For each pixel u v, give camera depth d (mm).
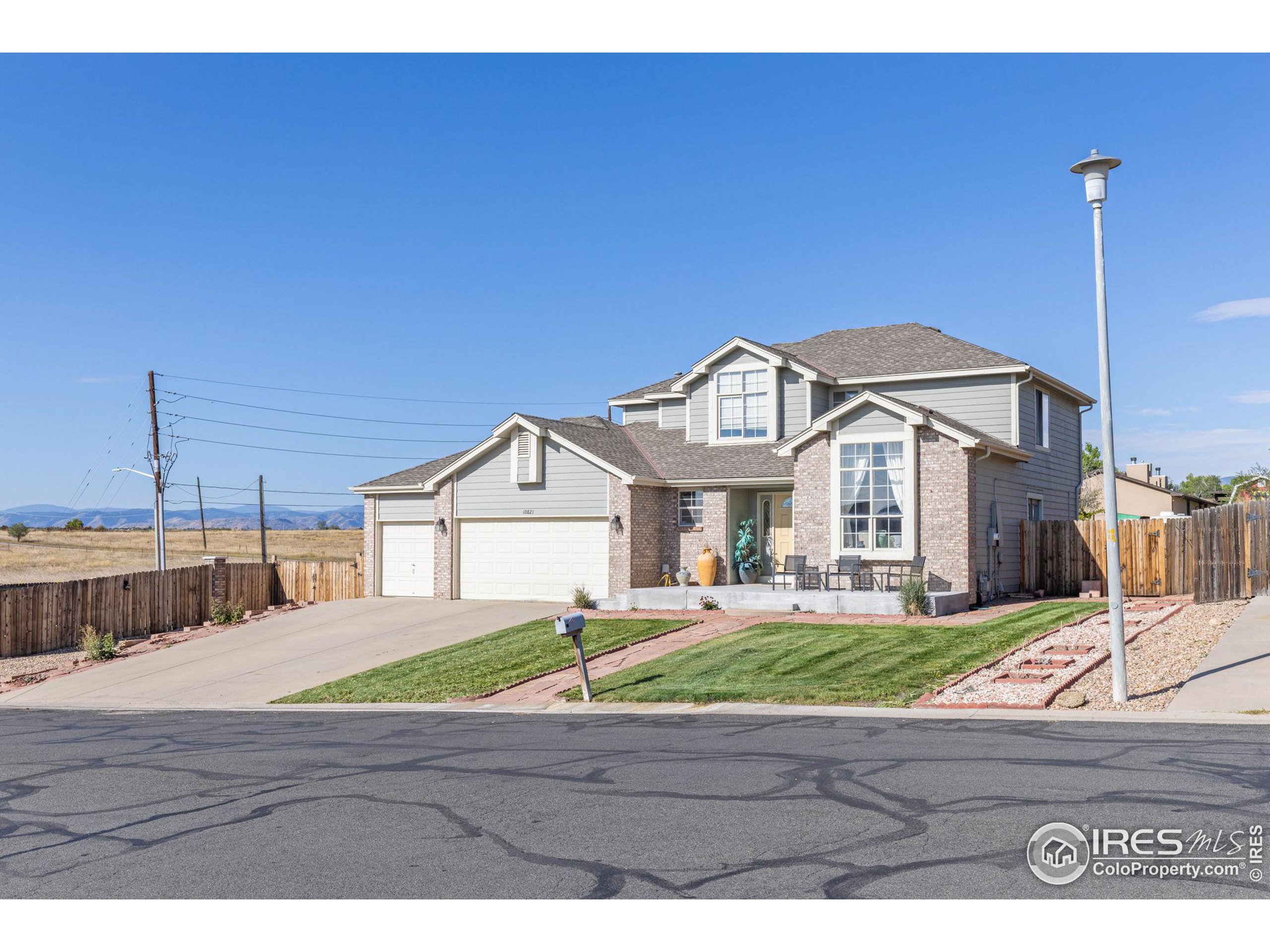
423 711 15031
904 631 18234
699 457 27578
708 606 23188
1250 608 18609
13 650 24828
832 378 26688
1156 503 43562
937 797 7848
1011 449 23156
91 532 92062
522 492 27844
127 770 11094
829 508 23141
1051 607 20578
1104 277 11812
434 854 7133
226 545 79500
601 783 9055
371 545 32156
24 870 7234
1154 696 11812
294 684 18719
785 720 12039
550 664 17797
